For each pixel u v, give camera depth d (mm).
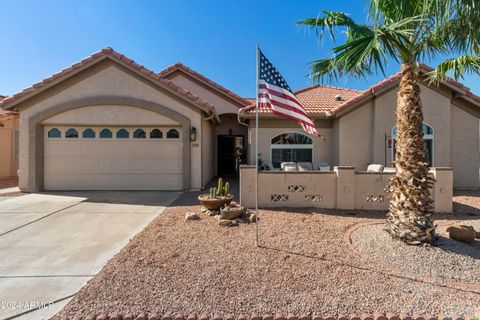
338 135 14047
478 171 13500
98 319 3389
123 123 12945
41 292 4055
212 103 18531
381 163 13602
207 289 4043
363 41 4910
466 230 5828
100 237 6488
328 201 9102
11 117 18141
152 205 9992
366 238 6066
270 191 9156
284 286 4121
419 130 5590
